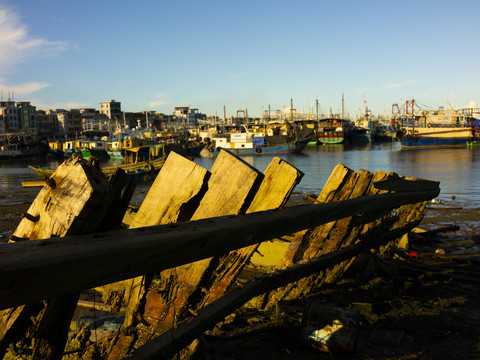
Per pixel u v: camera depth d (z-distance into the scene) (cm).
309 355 422
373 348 449
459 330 500
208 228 239
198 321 318
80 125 14275
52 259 153
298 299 589
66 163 199
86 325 514
